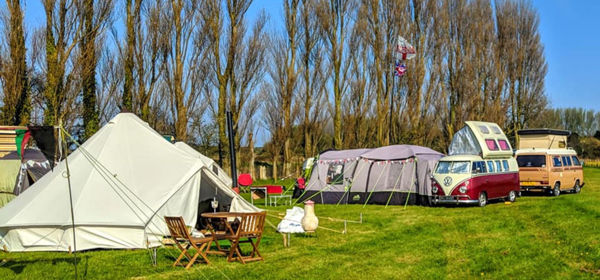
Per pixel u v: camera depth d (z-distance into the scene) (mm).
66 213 12656
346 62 40719
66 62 26047
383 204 23141
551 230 14430
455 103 42188
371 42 40125
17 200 13523
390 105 40906
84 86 26859
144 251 12484
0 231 12766
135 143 14562
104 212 12867
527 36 46781
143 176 13836
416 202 22438
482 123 22406
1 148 19297
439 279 9992
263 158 48688
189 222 13875
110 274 10297
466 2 42500
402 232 15000
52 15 25609
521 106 46750
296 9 39781
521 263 11008
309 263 11109
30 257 11922
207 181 15211
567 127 75812
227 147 37406
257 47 37969
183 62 34750
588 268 10523
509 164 22312
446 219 17328
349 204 23828
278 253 12125
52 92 25547
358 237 14219
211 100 37531
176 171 14188
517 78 46781
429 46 41344
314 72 40531
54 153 10750
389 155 23797
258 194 24422
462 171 20531
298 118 40969
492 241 13289
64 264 11133
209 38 36031
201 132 37312
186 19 34938
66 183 13328
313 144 41250
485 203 20828
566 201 19875
